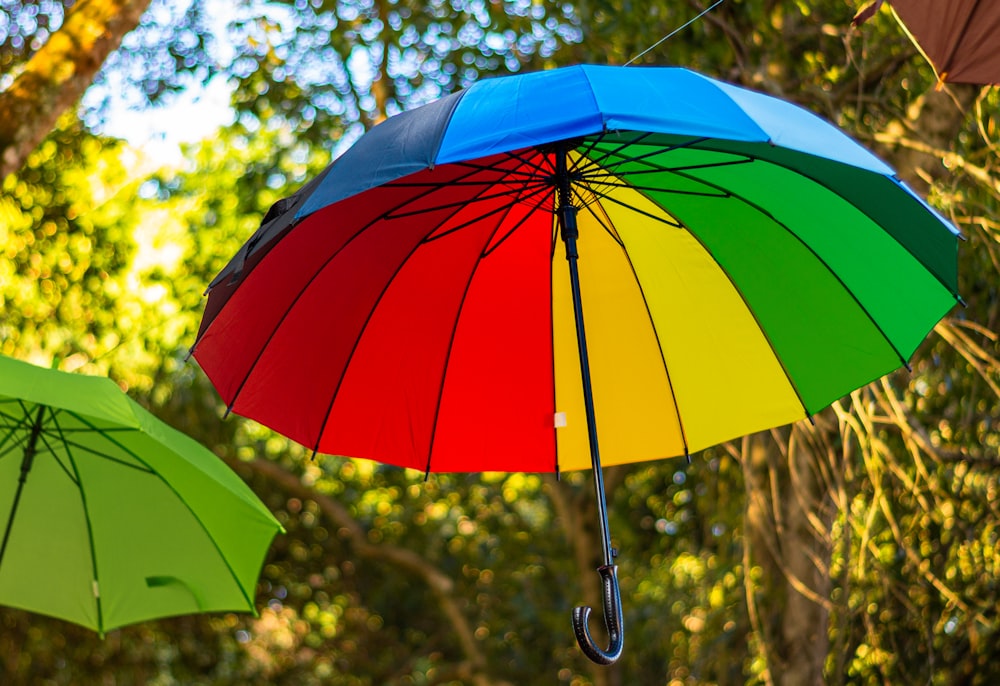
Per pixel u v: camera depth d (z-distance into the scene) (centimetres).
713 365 259
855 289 243
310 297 251
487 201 259
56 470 375
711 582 966
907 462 673
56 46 606
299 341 254
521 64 773
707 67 691
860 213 236
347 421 260
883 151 636
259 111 883
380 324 260
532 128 178
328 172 195
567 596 1239
